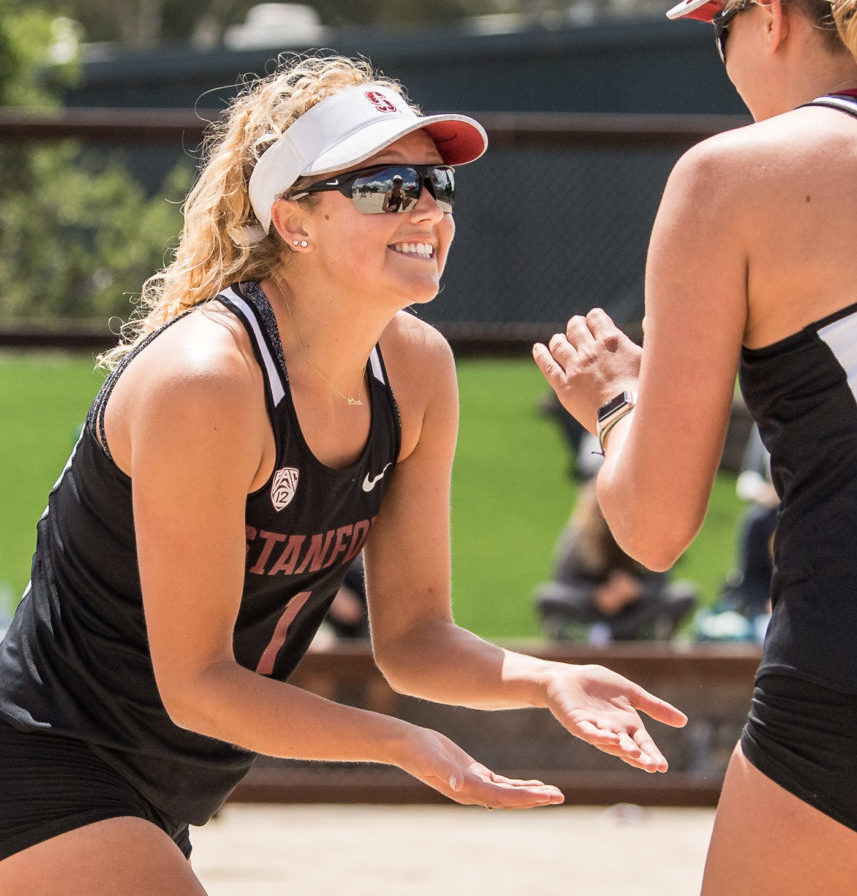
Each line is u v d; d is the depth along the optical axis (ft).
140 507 25.00
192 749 27.84
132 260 115.96
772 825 22.88
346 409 27.07
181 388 24.53
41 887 26.61
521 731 74.95
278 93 26.66
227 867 54.90
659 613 76.95
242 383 24.90
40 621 27.66
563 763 74.64
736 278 22.80
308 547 26.89
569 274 158.30
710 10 25.61
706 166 23.07
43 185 101.96
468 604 109.40
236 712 24.84
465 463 155.63
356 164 25.44
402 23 410.72
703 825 62.13
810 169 22.57
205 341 25.12
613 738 23.99
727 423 23.82
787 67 24.31
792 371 22.63
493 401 187.62
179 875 26.43
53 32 187.62
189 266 27.86
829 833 22.40
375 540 30.19
